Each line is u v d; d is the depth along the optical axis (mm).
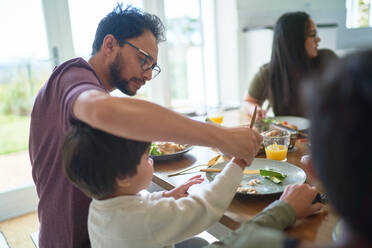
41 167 987
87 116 676
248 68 3449
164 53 3047
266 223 652
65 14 2420
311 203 755
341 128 307
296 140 1409
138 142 761
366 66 303
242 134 845
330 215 757
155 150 1269
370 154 293
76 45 2516
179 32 3148
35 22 2350
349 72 312
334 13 3480
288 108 2012
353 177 304
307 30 1885
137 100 706
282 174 991
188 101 3385
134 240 746
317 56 2049
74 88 801
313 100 343
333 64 344
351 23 3637
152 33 1087
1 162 3342
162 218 732
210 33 3488
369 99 293
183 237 745
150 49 1080
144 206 758
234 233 636
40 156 983
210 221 761
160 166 1203
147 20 1075
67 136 763
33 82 2559
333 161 317
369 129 293
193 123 750
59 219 972
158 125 685
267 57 3164
